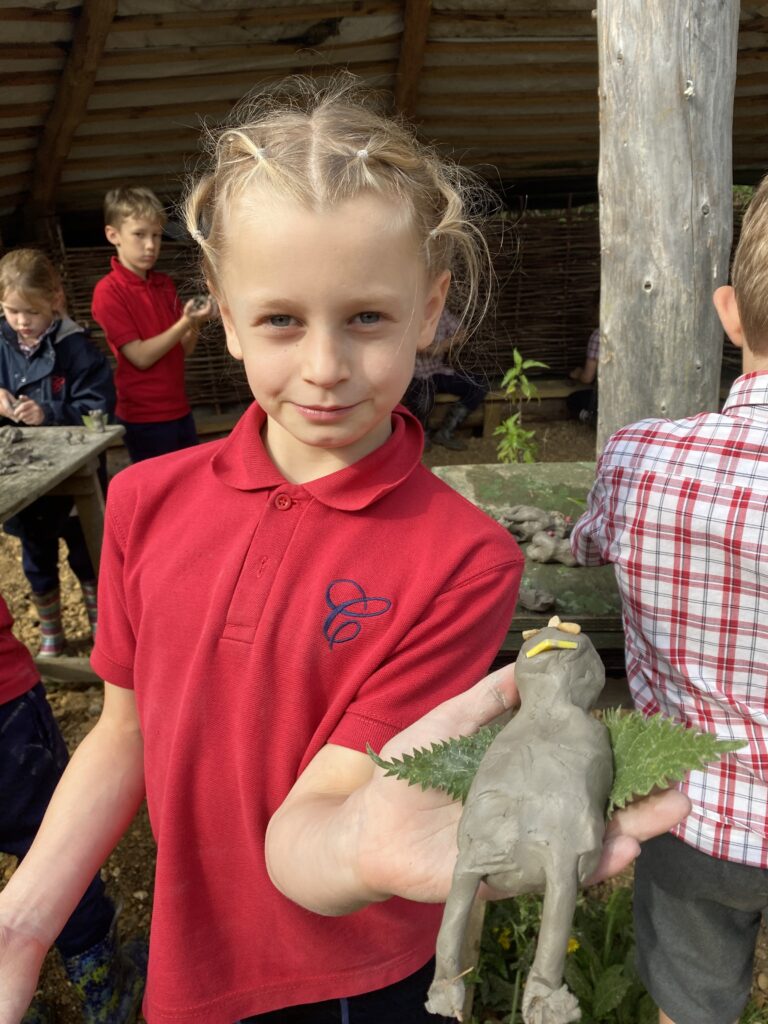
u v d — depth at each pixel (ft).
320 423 1.82
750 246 3.15
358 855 1.53
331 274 1.66
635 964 4.21
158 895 2.30
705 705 3.40
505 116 12.36
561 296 14.73
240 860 2.26
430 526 2.14
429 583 2.05
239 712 2.11
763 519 3.03
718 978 3.79
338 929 2.33
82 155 11.75
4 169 11.39
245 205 1.70
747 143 13.73
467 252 2.49
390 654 2.03
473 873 1.33
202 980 2.33
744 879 3.40
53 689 7.81
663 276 5.49
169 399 9.43
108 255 12.84
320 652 2.07
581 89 11.84
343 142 1.75
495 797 1.38
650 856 3.72
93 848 2.27
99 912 4.22
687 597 3.30
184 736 2.17
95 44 9.37
